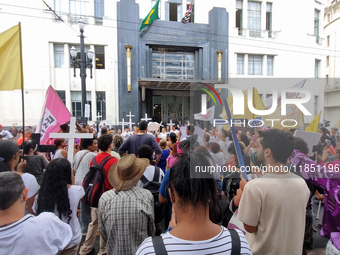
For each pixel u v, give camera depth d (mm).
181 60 15734
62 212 1767
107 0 14211
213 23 15203
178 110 17297
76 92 14250
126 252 1682
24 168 2656
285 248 1239
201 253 817
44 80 13508
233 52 15719
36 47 13367
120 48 14078
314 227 3094
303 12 16953
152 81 13734
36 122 13406
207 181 958
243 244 879
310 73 17125
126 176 1791
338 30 21328
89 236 2561
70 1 13852
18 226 1196
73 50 9297
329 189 2043
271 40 16344
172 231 905
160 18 15328
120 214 1682
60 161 1852
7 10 12984
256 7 16594
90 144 3045
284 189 1258
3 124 13102
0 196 1160
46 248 1259
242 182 1527
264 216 1275
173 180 954
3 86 2732
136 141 3568
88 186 2348
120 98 14250
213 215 1158
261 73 16516
